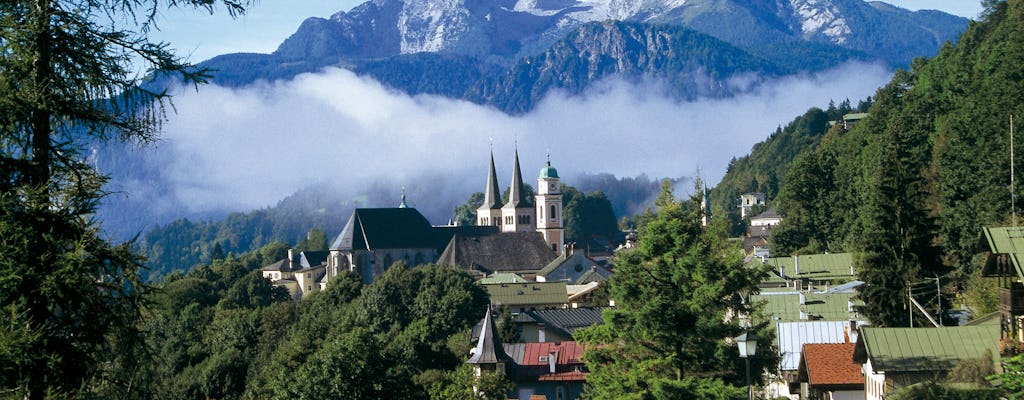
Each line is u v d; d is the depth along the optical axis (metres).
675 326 64.81
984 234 66.31
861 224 191.38
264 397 118.38
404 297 180.75
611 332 68.44
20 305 25.50
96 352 27.12
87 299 26.83
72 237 27.02
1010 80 169.50
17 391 25.59
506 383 115.69
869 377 76.12
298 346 126.56
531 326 151.62
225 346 170.38
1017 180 135.75
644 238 68.69
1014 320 65.44
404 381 106.25
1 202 25.86
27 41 26.61
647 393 64.06
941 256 112.44
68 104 27.28
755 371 72.38
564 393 123.81
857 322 104.94
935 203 159.00
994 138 152.12
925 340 72.12
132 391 27.73
